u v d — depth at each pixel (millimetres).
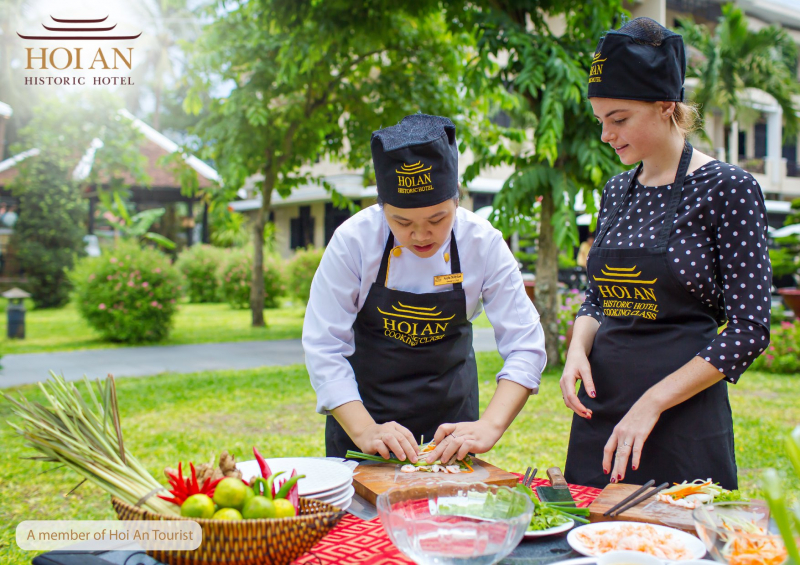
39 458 1366
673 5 22812
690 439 1756
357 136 11531
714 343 1640
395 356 2031
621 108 1722
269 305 19047
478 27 6883
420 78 10789
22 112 16234
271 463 1739
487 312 2076
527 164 7219
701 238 1725
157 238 21312
